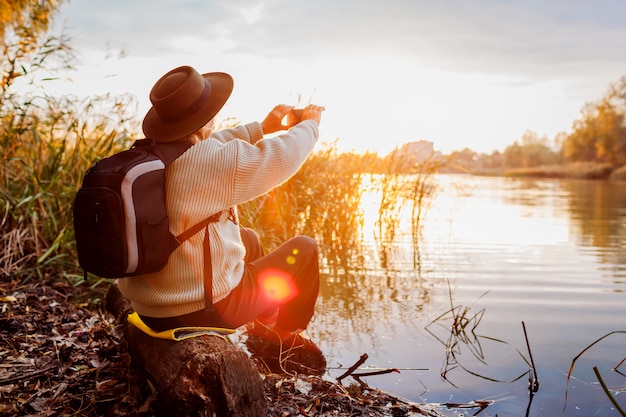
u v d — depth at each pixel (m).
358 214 7.87
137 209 2.14
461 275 5.34
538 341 3.51
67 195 4.91
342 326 3.82
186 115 2.36
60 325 3.46
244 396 2.32
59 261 4.57
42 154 5.26
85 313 3.78
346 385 2.89
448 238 7.60
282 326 3.29
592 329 3.72
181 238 2.33
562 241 7.33
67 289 4.29
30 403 2.49
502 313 4.09
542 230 8.37
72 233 4.79
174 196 2.30
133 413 2.40
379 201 8.45
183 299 2.37
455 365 3.16
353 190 7.59
